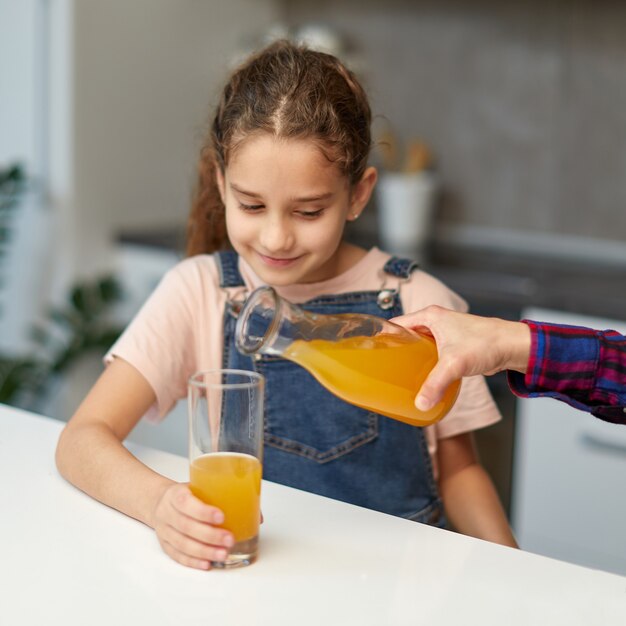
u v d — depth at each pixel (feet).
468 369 2.99
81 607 2.56
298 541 2.99
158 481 3.17
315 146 3.56
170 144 9.69
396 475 4.22
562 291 7.14
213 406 2.80
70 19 8.70
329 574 2.76
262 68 3.87
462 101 9.37
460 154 9.45
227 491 2.77
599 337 3.12
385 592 2.66
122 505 3.17
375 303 4.35
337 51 9.61
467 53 9.27
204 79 9.86
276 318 2.95
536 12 8.79
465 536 3.05
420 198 9.25
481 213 9.40
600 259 8.68
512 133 9.10
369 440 4.21
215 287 4.47
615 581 2.77
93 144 9.05
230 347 4.39
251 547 2.82
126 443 3.87
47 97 8.98
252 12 10.21
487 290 7.38
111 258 9.37
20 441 3.84
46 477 3.49
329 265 4.35
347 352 3.02
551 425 6.71
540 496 6.82
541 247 9.05
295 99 3.64
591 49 8.52
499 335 3.07
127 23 9.11
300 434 4.26
